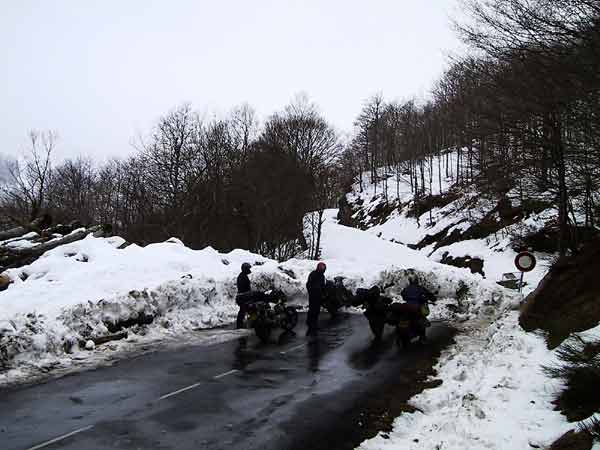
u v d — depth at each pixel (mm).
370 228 53094
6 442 5488
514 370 7285
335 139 45375
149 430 5895
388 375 8711
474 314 16031
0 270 15250
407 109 70062
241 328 12945
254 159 38938
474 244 30750
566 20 7840
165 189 36312
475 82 11508
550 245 25172
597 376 5285
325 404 7043
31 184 48219
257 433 5898
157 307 12602
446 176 51625
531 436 4859
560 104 8477
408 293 11742
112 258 15156
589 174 8617
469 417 5793
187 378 8172
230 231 35062
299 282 17812
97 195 55625
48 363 8906
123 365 8977
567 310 9273
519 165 13594
